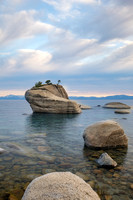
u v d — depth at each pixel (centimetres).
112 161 723
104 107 6756
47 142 1154
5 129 1698
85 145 1080
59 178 379
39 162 759
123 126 1980
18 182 566
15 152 898
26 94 3866
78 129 1730
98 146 998
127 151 957
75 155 873
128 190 523
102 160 741
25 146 1031
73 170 671
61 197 311
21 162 756
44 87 4319
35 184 366
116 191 516
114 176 620
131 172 659
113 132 1020
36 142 1144
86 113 3984
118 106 6406
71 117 2955
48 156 846
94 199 327
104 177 611
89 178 600
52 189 337
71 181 368
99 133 1026
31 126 1914
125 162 774
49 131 1595
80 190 337
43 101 3650
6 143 1070
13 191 504
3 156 834
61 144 1104
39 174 630
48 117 2919
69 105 3722
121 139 1041
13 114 3606
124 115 3506
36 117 2914
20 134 1429
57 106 3669
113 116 3269
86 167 705
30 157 827
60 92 4594
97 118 2873
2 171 655
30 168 688
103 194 498
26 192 355
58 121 2391
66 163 750
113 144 1023
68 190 330
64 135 1410
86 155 873
